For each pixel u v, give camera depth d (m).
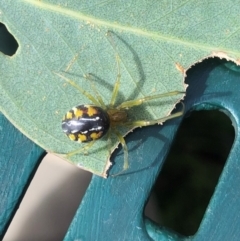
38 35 0.08
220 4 0.07
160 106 0.07
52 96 0.08
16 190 0.08
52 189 0.11
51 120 0.08
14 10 0.08
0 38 0.08
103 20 0.07
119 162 0.08
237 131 0.07
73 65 0.08
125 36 0.07
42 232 0.11
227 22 0.07
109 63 0.07
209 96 0.07
